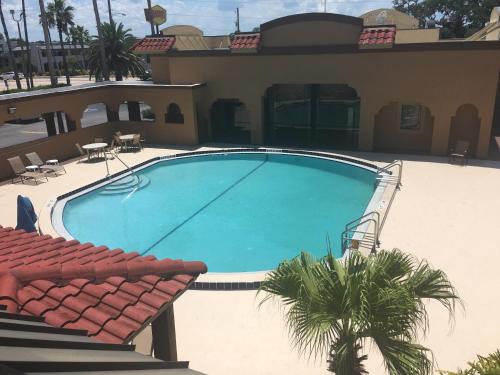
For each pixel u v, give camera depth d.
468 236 11.87
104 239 13.70
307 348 7.73
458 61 18.11
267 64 21.30
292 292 5.43
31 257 5.88
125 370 3.06
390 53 19.03
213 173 19.80
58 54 97.75
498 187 15.58
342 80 20.22
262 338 8.08
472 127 19.62
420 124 20.66
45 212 14.49
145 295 5.07
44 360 2.72
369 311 4.80
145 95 23.41
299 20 20.17
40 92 19.67
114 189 17.70
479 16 57.34
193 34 27.36
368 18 26.38
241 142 23.81
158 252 12.84
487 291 9.25
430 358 7.36
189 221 14.83
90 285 5.00
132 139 22.31
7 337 2.99
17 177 18.70
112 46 46.28
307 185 17.95
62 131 23.23
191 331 8.34
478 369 5.26
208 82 22.88
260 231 13.97
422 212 13.60
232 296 9.44
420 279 5.57
